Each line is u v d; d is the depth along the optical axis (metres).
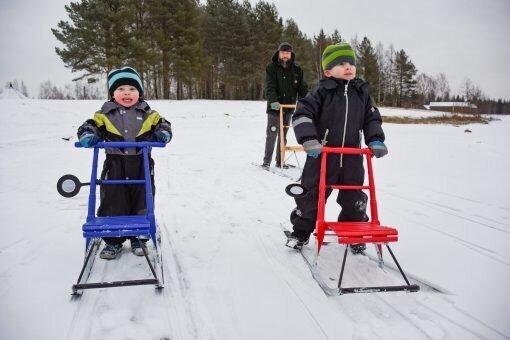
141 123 3.15
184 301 2.44
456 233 3.70
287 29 41.44
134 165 3.11
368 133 2.99
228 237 3.56
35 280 2.69
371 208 2.85
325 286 2.59
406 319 2.29
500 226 3.90
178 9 29.38
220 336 2.10
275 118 6.84
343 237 2.47
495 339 2.10
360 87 3.08
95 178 2.76
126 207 3.11
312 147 2.77
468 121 25.02
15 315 2.27
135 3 27.92
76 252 3.18
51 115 15.99
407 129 15.73
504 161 7.57
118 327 2.16
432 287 2.66
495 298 2.51
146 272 2.81
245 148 9.91
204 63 32.31
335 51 3.07
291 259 3.09
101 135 3.04
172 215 4.17
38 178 5.98
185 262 3.00
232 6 35.47
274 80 6.84
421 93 66.69
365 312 2.36
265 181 5.87
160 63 29.61
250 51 35.00
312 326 2.20
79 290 2.52
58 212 4.28
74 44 24.56
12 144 10.14
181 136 12.79
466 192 5.23
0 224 3.85
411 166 7.14
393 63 59.28
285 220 4.05
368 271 2.90
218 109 23.64
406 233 3.70
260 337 2.10
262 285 2.66
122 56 24.41
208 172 6.56
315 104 3.00
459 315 2.32
